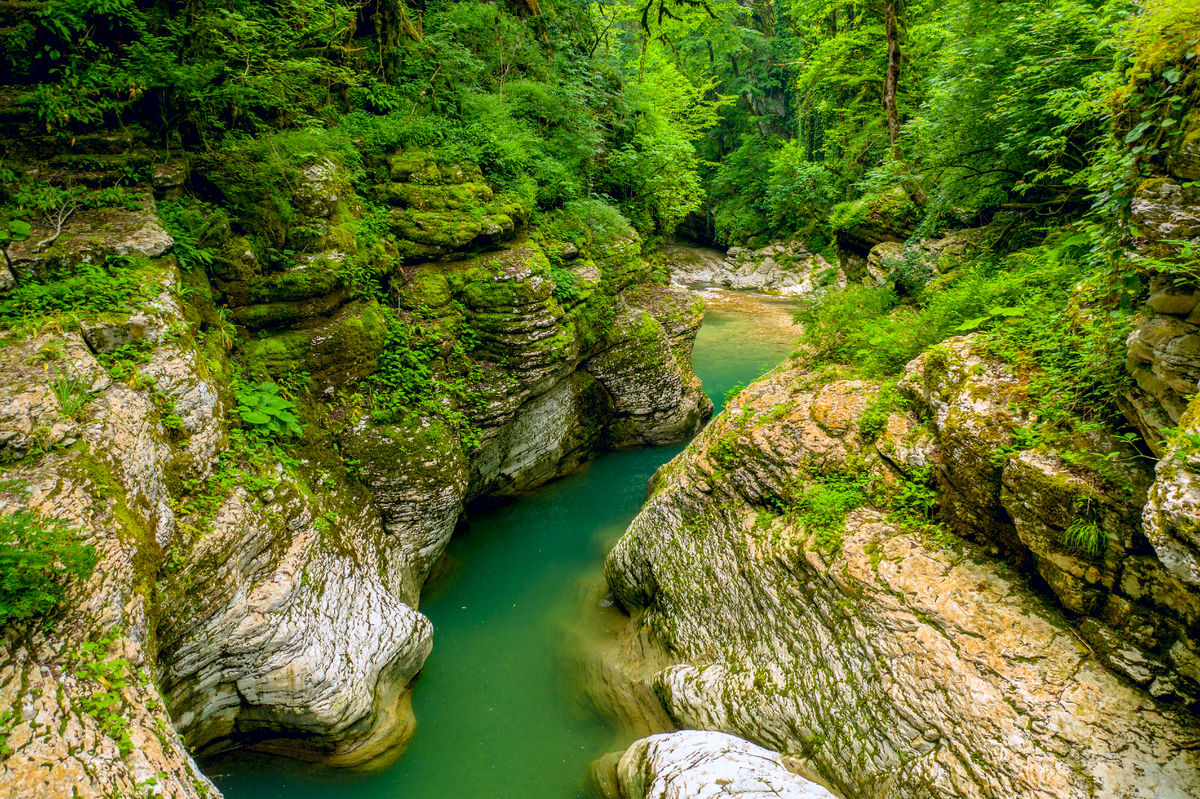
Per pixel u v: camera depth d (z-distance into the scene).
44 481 3.86
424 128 9.75
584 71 14.42
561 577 9.66
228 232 6.83
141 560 4.23
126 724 3.53
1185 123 3.49
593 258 12.43
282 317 7.16
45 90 5.85
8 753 3.04
